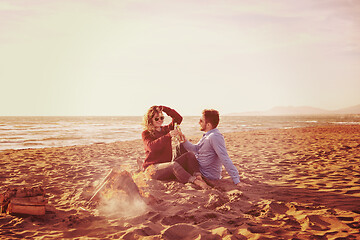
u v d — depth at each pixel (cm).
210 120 404
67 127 3256
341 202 299
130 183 289
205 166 403
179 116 434
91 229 231
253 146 1003
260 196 331
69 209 285
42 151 945
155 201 296
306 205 290
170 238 212
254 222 241
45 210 270
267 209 277
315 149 834
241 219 251
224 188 366
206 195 323
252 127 3219
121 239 211
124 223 244
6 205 261
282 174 477
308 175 461
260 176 462
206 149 400
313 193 343
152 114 415
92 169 564
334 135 1484
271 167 550
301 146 948
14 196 260
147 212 265
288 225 236
